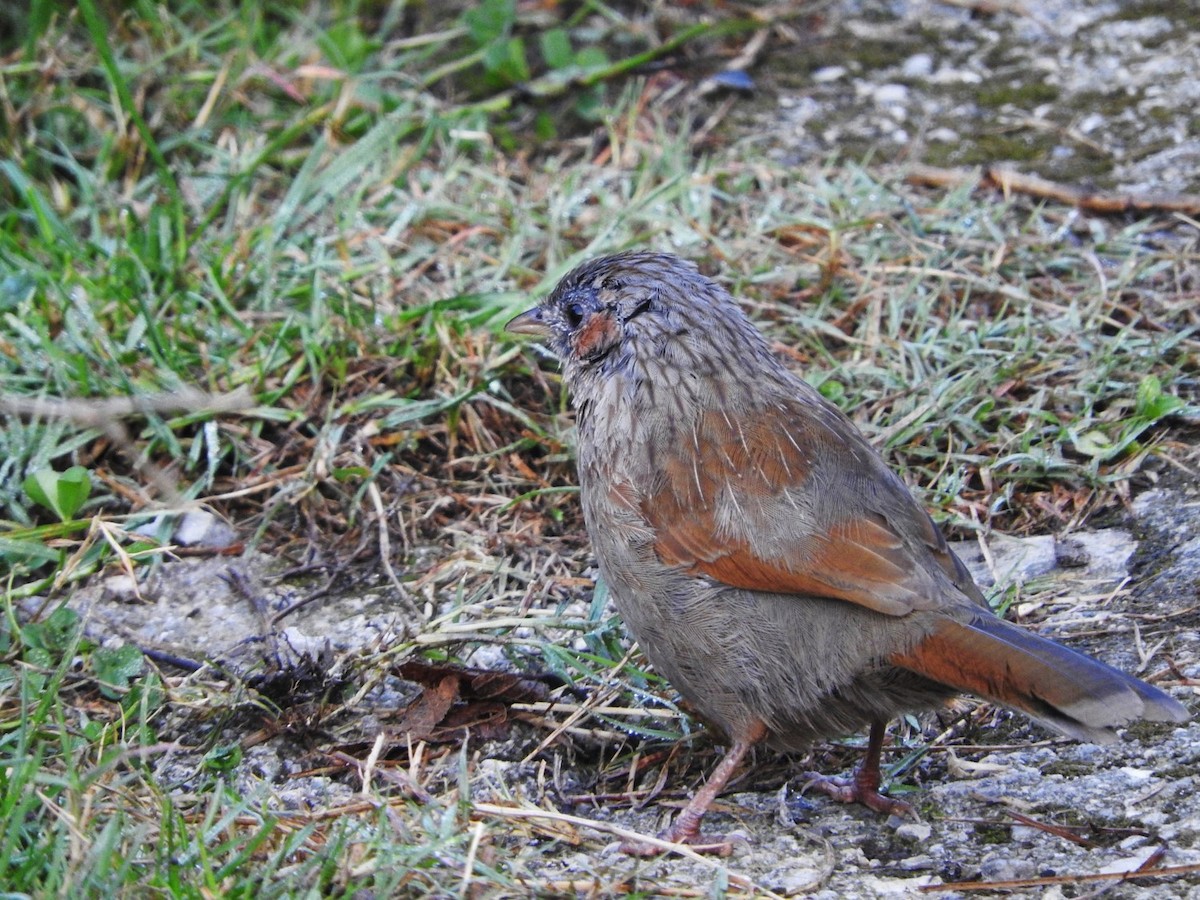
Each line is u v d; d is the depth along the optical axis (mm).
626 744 8961
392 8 15359
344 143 13828
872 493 8180
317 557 10469
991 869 7398
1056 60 14859
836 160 13844
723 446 8352
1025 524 10375
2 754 8500
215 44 14711
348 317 11633
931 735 8883
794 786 8570
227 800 7980
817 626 7871
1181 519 10000
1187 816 7523
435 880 7141
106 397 11016
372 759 8305
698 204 13109
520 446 11102
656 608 8305
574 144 14242
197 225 12922
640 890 7277
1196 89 14172
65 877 6883
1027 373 11289
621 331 8961
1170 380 11039
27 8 14883
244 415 11070
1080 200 13039
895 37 15445
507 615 9773
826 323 11844
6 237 12156
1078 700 6980
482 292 12203
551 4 15758
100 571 10305
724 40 15492
